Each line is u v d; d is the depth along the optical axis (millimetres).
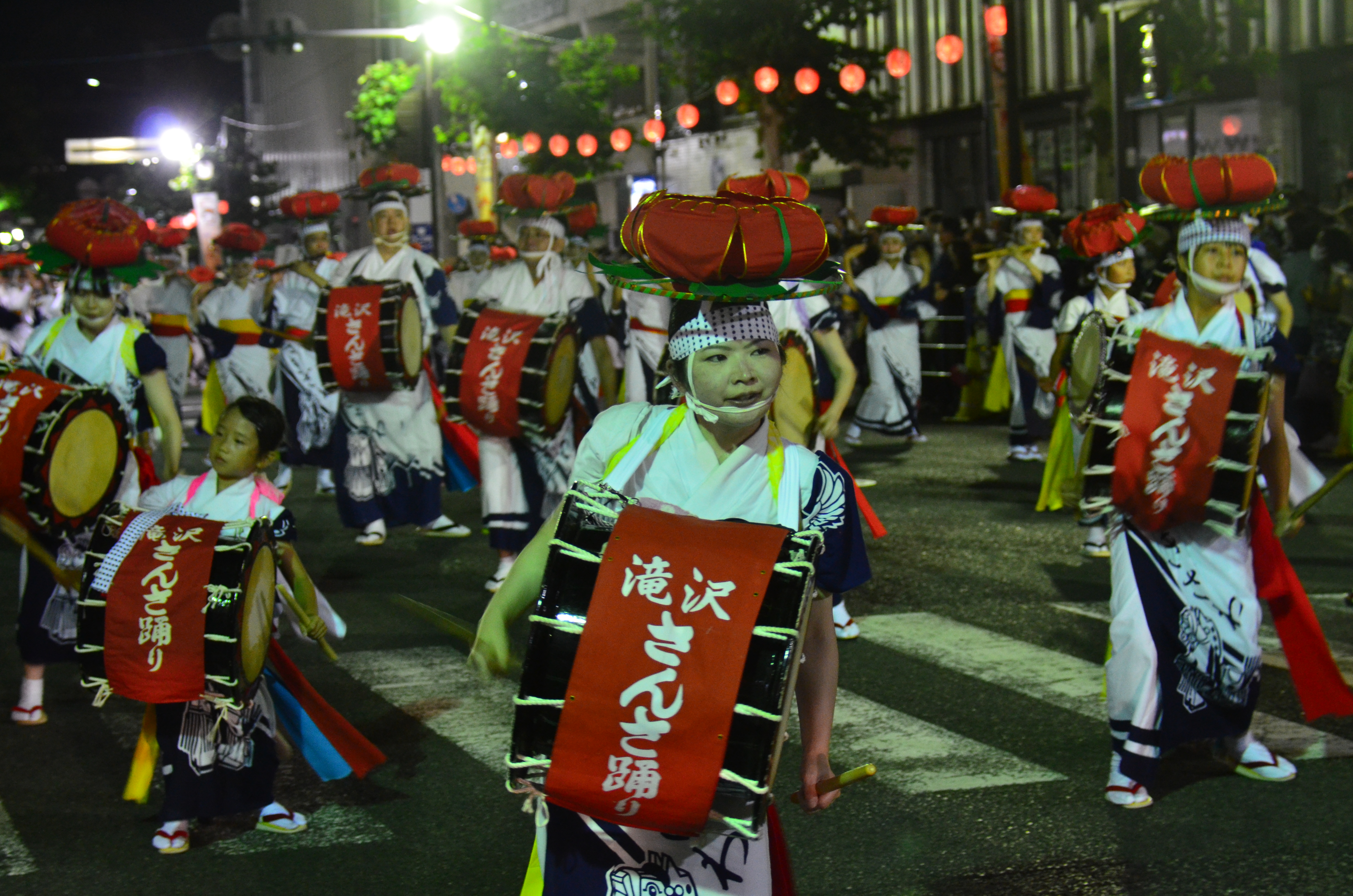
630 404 2889
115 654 4148
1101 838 4461
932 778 4992
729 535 2572
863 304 13617
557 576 2588
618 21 38969
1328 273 12398
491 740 5484
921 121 28344
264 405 4492
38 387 5355
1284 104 20875
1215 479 4473
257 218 45188
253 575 4199
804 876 4230
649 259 2643
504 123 30484
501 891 4164
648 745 2512
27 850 4484
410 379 8773
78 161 60875
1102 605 7465
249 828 4645
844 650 6676
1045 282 12227
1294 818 4594
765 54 21469
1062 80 24969
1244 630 4648
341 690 6152
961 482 11625
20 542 5398
